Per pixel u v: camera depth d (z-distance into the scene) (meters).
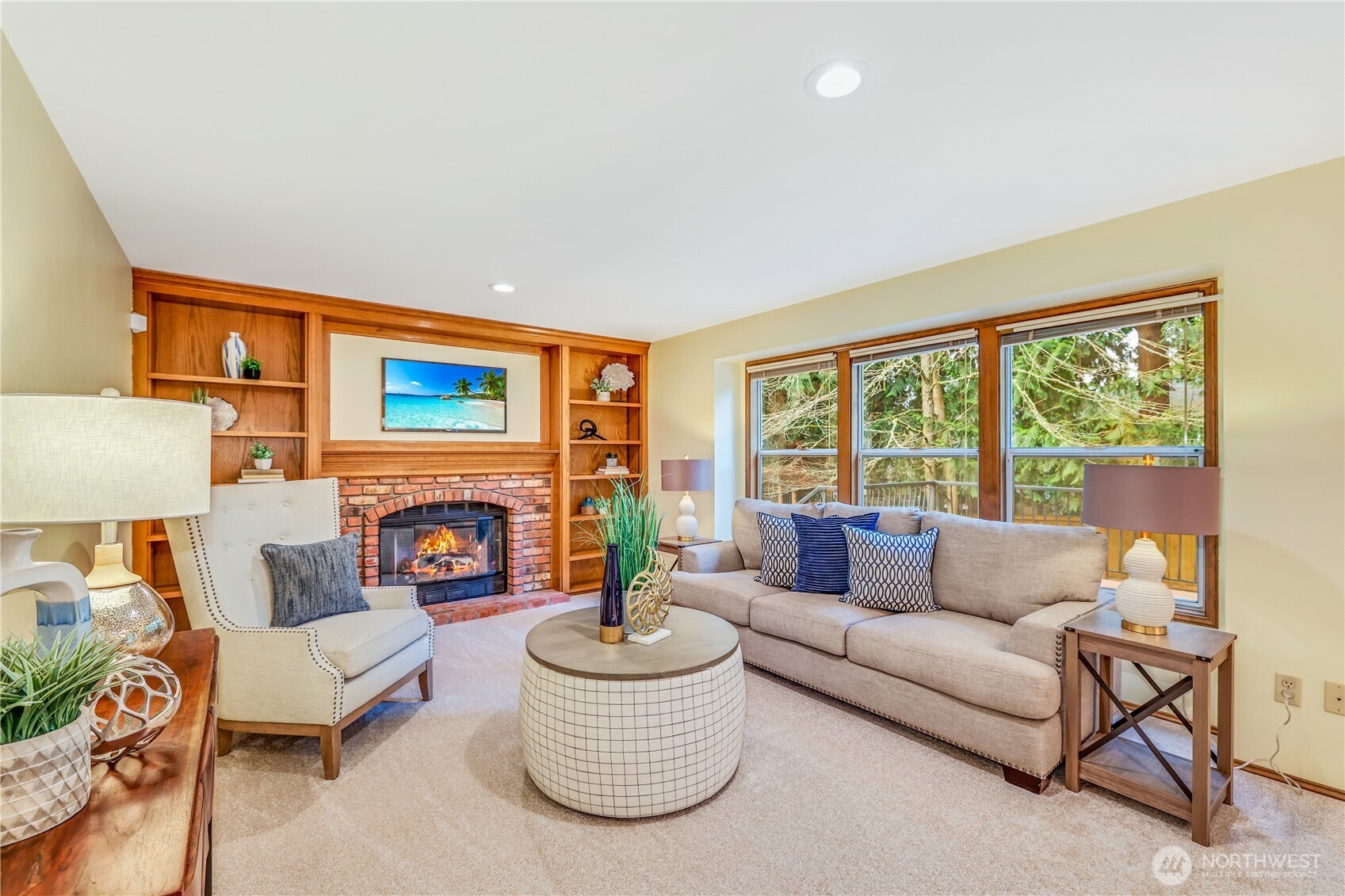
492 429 4.95
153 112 1.78
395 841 1.89
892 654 2.55
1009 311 3.27
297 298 3.87
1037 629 2.25
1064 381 3.18
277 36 1.45
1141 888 1.69
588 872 1.75
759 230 2.80
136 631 1.52
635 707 1.96
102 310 2.56
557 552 5.20
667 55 1.54
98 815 0.85
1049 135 1.97
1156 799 2.01
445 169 2.17
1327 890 1.68
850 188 2.36
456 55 1.54
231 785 2.22
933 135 1.96
